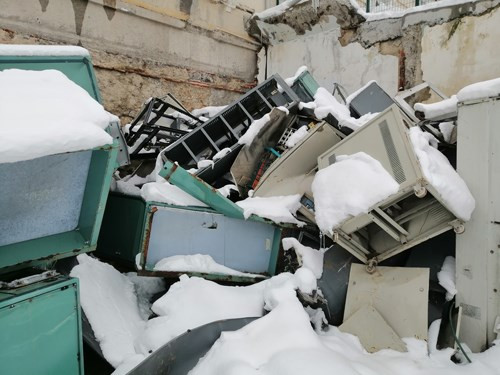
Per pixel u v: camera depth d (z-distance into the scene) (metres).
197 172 3.18
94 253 3.21
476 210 2.28
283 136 3.56
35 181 1.77
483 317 2.22
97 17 4.86
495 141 2.20
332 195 2.49
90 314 2.27
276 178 3.19
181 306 2.38
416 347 2.19
